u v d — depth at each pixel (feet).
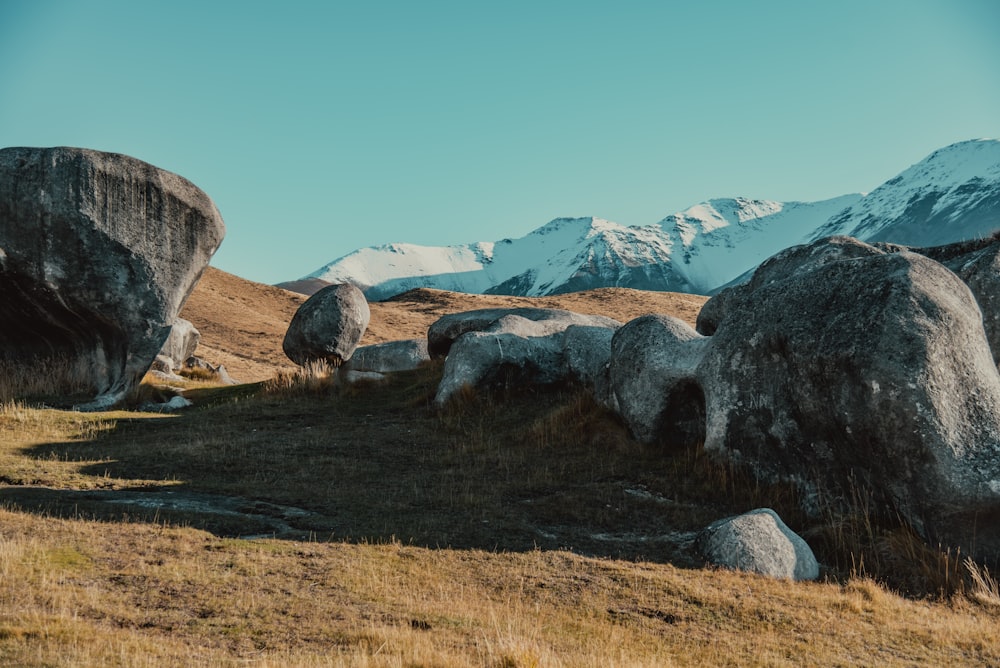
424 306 315.99
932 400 33.37
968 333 35.40
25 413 53.36
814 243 53.42
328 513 34.45
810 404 37.78
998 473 32.40
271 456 45.50
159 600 22.61
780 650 23.29
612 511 37.37
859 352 35.24
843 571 31.55
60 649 18.16
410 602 24.12
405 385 69.41
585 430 50.70
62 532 27.66
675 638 23.57
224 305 240.94
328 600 23.63
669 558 31.24
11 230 58.90
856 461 36.01
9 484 36.22
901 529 33.88
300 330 77.87
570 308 306.55
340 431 54.34
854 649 23.89
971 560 32.01
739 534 30.99
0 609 20.44
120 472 39.93
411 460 46.83
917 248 60.54
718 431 42.75
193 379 96.58
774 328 40.32
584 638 22.77
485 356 61.05
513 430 53.52
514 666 19.29
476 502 37.52
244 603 22.80
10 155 59.16
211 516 31.96
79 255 60.44
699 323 60.85
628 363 48.91
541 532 33.50
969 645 24.88
